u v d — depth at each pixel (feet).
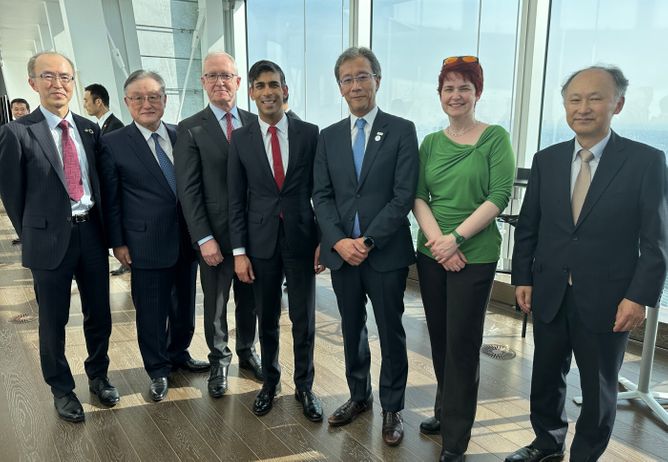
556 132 12.82
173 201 8.70
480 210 6.42
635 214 5.71
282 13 20.63
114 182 8.38
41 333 8.03
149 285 8.73
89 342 8.79
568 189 6.08
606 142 5.88
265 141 7.79
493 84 13.52
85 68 19.67
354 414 8.19
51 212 7.64
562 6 12.10
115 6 20.79
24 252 7.73
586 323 5.96
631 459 7.27
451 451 6.91
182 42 22.45
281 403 8.78
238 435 7.82
